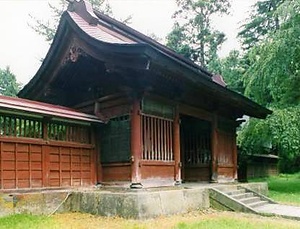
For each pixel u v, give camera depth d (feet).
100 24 38.88
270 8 82.12
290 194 48.65
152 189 31.53
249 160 80.84
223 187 37.88
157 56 28.22
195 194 33.09
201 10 116.26
